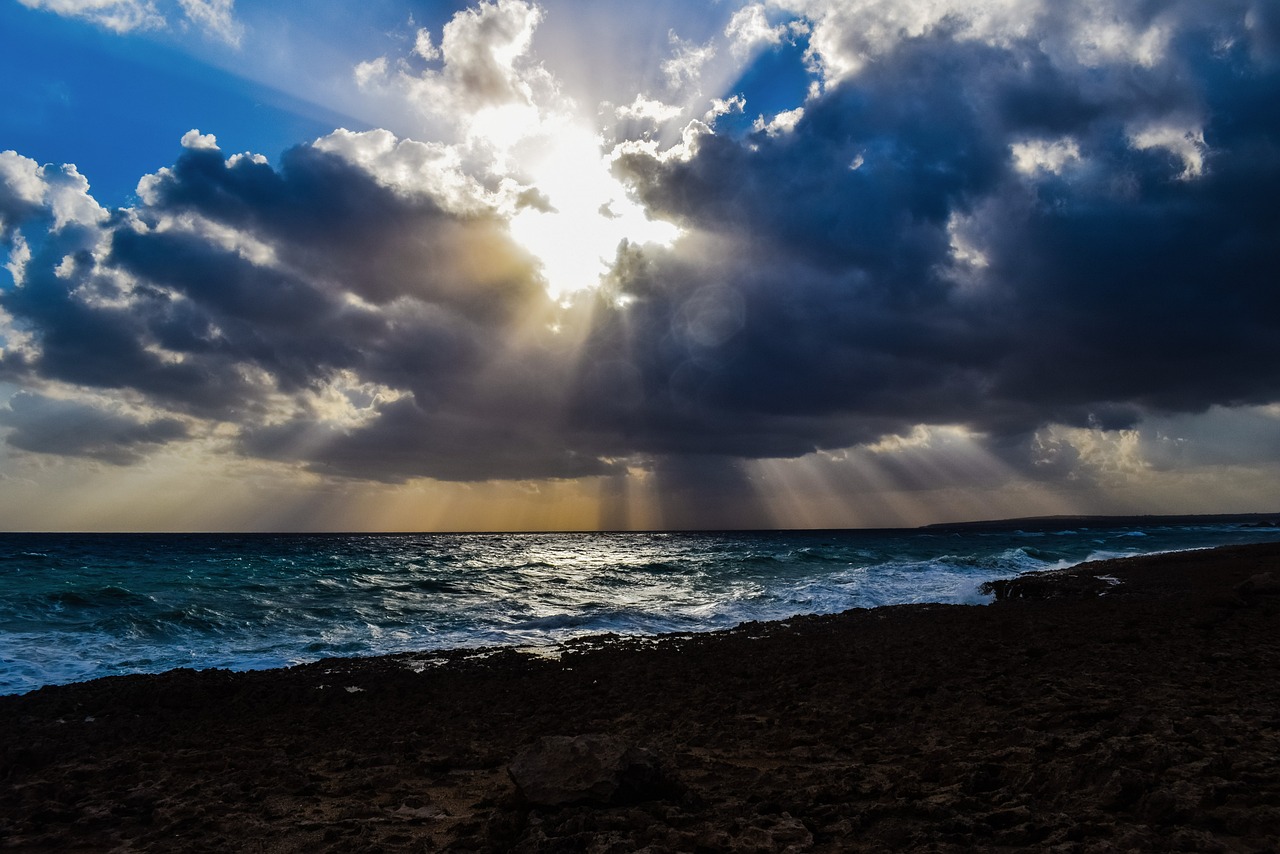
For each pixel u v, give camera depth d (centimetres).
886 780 667
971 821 525
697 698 1210
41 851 620
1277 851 443
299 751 1008
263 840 615
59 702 1319
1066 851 456
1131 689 988
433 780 823
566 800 620
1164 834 473
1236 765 585
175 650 1947
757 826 557
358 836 613
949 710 974
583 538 17562
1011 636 1680
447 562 5578
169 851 597
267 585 3334
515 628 2380
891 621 2139
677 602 3038
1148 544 7206
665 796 645
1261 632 1512
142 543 9994
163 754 973
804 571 4378
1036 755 679
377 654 1944
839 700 1105
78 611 2362
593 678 1481
